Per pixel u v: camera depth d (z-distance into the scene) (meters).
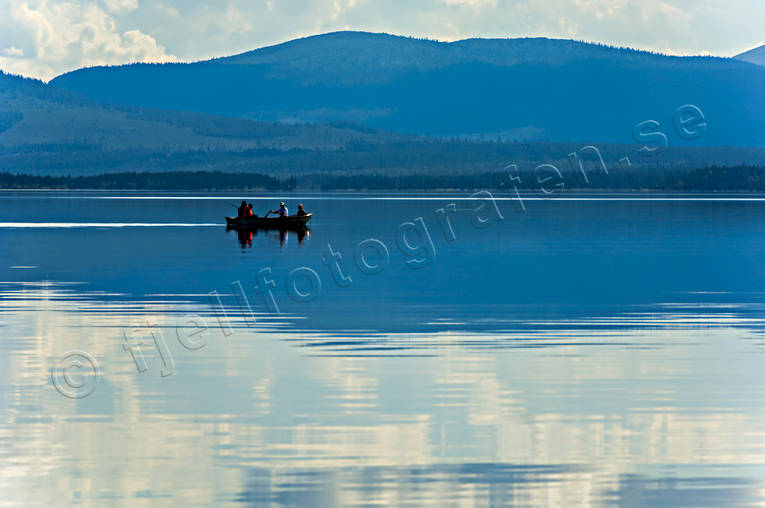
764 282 132.62
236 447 56.53
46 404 65.12
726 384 70.69
